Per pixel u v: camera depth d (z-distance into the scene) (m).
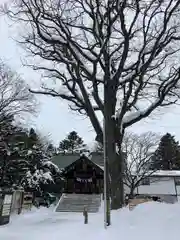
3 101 25.69
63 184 38.56
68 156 49.31
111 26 14.95
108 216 9.44
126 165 36.59
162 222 7.84
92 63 15.75
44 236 9.75
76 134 73.31
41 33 14.91
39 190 32.75
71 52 15.30
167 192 41.03
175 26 15.70
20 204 23.56
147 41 16.03
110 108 15.35
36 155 33.50
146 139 39.84
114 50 16.14
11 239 9.59
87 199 30.53
